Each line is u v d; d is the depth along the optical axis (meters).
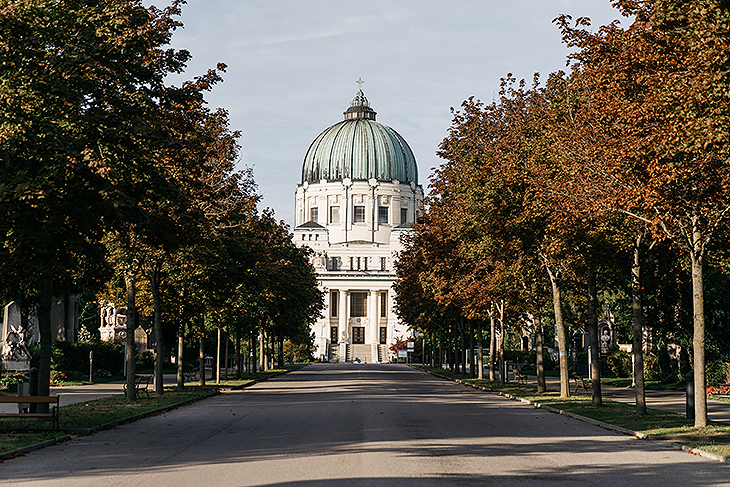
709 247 23.38
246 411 27.17
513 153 31.05
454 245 44.25
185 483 11.79
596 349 30.00
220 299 40.12
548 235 30.41
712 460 15.04
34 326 50.88
